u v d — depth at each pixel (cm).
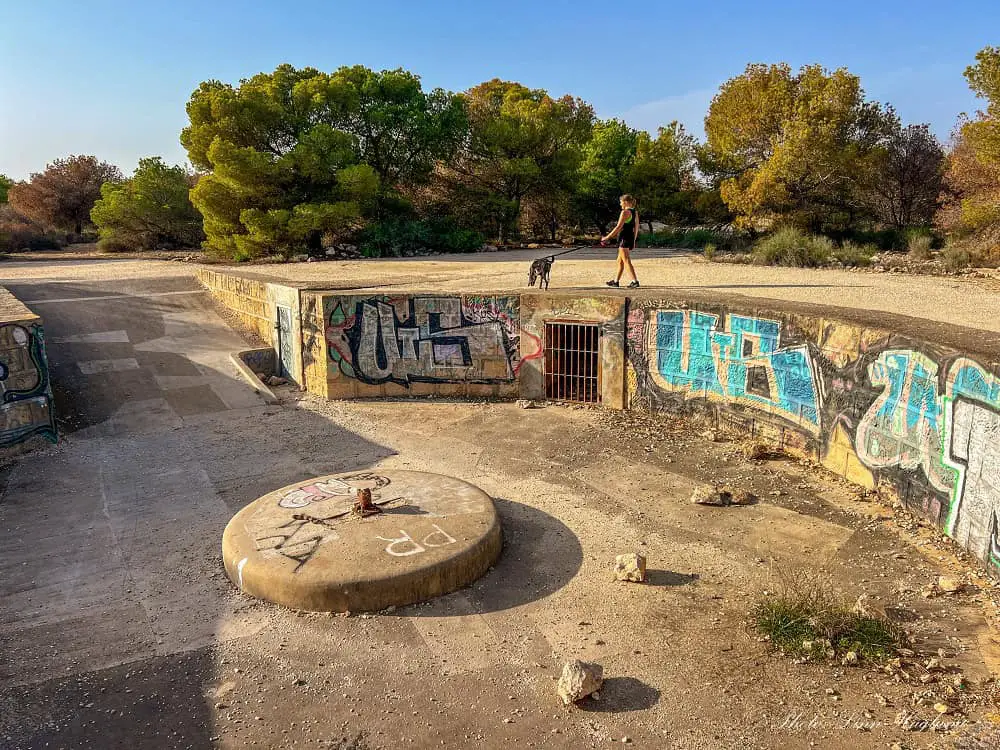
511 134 3153
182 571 661
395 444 1039
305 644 535
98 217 3381
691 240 2875
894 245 2488
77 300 1695
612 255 2553
